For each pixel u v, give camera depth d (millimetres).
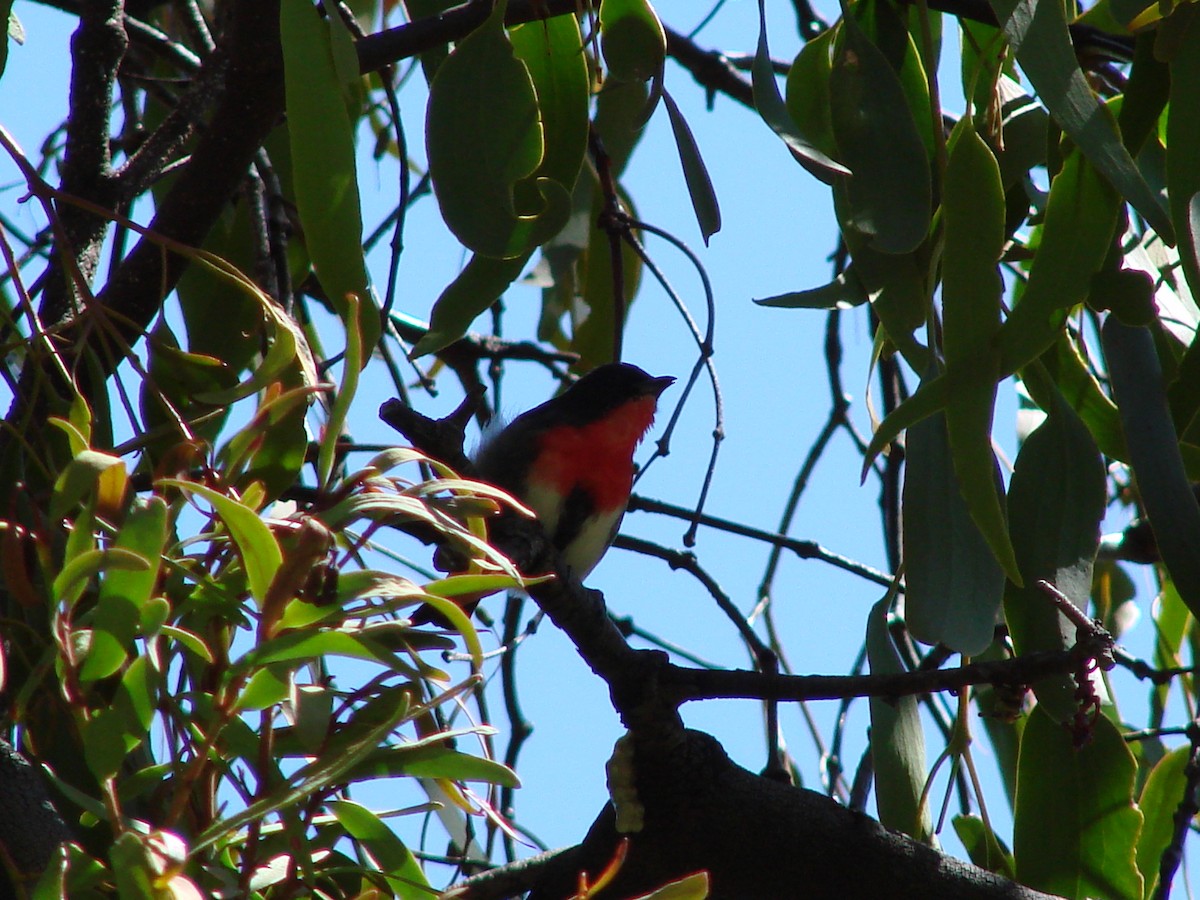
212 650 3436
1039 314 5129
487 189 4793
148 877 2777
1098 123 4953
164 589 3428
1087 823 5945
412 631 3738
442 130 4832
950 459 5527
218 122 5977
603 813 5578
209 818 3324
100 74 6238
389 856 3725
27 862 3395
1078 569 5641
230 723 3340
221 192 6152
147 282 6145
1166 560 5094
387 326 5664
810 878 5672
